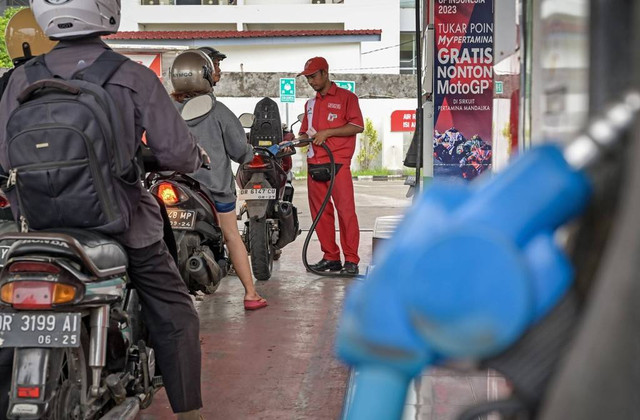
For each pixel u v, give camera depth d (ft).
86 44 9.42
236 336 16.65
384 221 14.83
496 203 1.52
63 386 8.83
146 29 108.78
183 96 17.37
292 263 25.55
